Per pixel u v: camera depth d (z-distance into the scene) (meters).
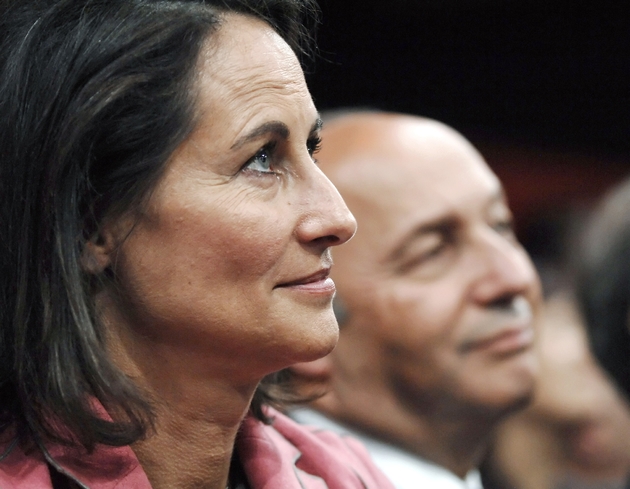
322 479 2.82
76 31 2.36
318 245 2.44
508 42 9.12
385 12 8.21
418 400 3.95
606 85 9.49
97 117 2.30
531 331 4.01
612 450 5.67
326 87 7.99
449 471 4.04
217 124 2.35
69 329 2.33
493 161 9.43
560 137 9.55
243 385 2.50
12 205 2.38
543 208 9.12
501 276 3.91
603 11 9.26
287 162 2.46
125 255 2.38
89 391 2.35
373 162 3.98
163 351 2.44
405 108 8.68
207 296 2.35
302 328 2.39
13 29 2.44
